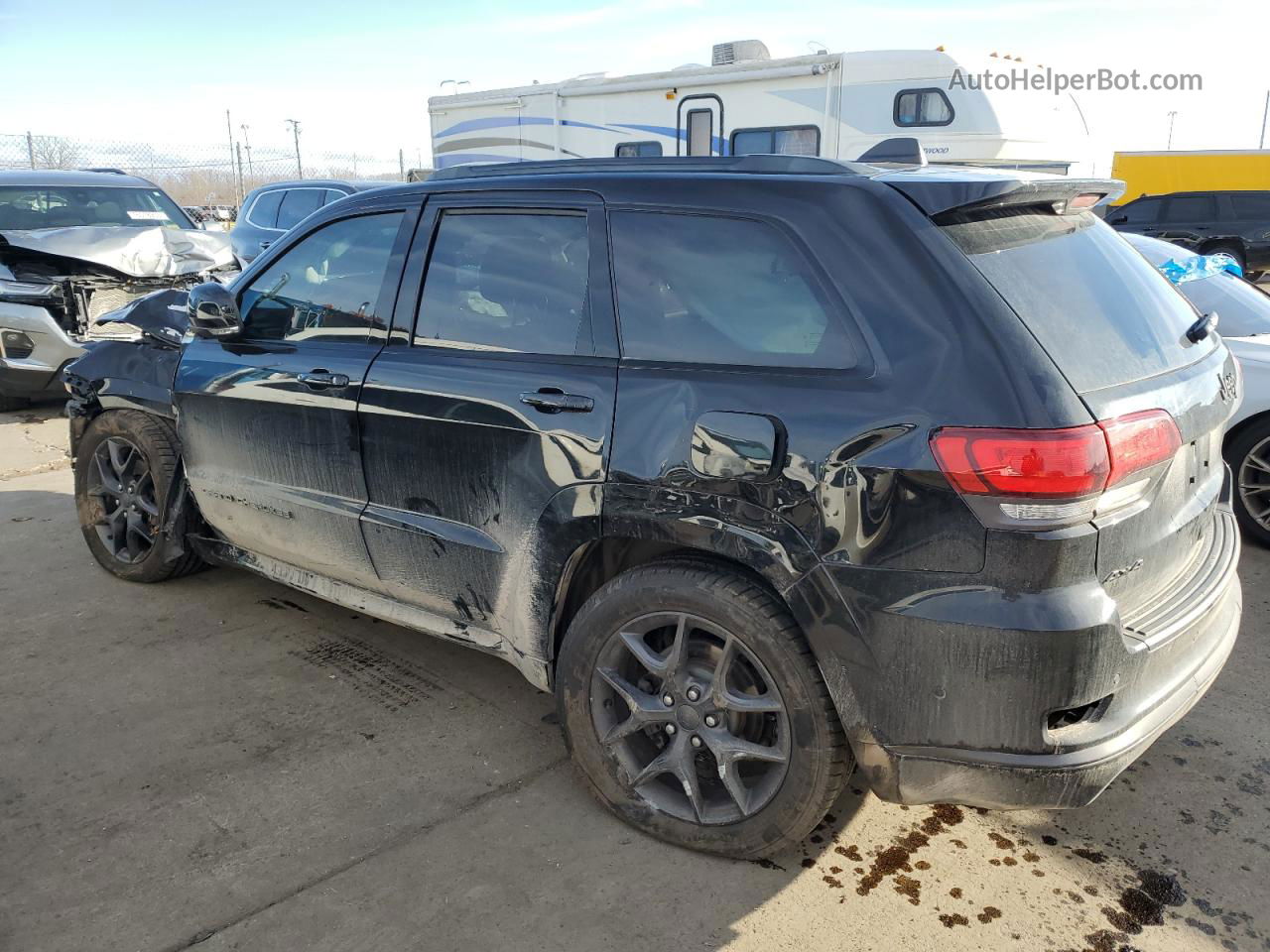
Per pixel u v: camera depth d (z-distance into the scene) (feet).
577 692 9.00
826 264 7.66
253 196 40.06
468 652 12.80
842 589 7.29
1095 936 7.75
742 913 7.97
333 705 11.32
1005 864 8.61
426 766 10.07
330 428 10.71
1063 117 34.76
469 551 9.66
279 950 7.54
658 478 8.09
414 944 7.61
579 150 41.47
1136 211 62.90
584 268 9.02
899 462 6.97
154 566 14.30
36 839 8.84
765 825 8.26
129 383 13.94
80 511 15.08
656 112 38.65
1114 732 7.16
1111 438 6.79
